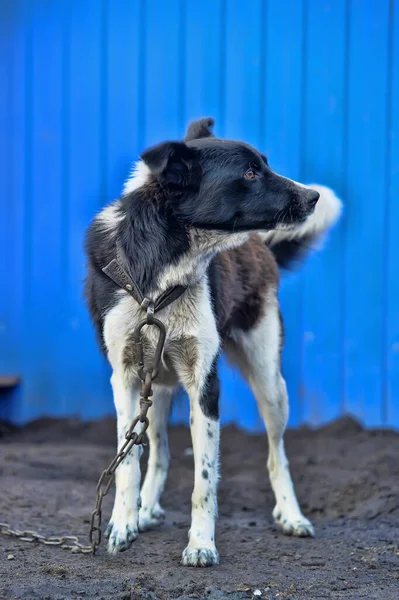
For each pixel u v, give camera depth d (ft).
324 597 12.69
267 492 20.83
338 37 27.14
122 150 28.14
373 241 27.04
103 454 24.02
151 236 15.03
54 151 28.40
